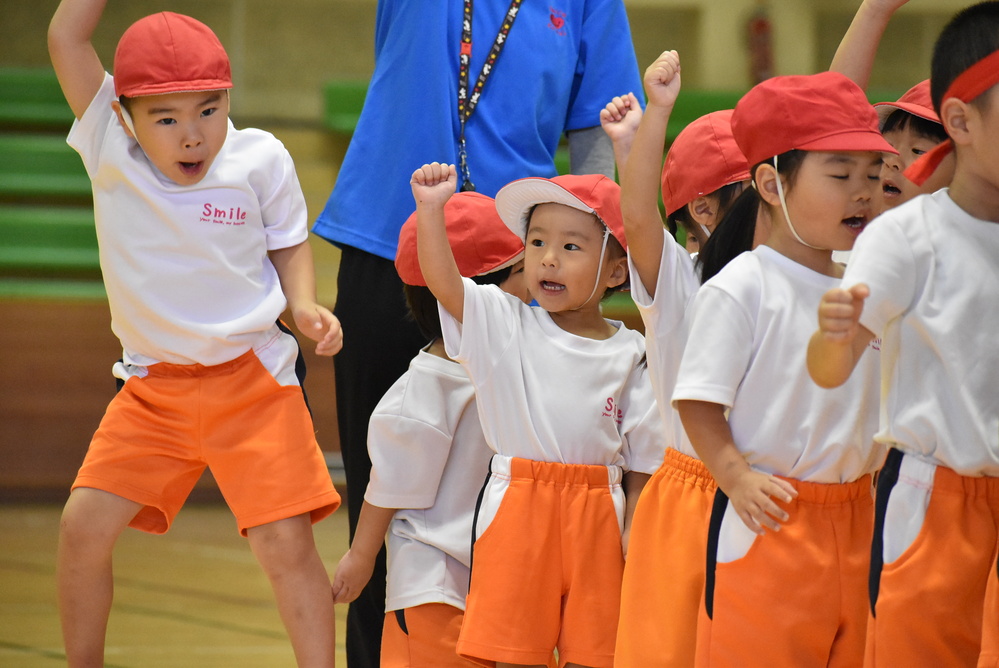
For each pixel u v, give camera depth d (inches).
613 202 217.6
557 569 211.9
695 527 191.2
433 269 213.0
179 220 218.4
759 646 174.4
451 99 254.1
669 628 190.2
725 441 176.6
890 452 167.9
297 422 225.0
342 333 248.7
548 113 260.4
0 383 704.4
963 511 160.1
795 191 180.7
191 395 220.8
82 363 714.2
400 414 230.8
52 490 706.8
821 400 176.7
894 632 161.8
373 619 250.5
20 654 328.8
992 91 158.9
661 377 200.5
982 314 160.4
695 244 237.0
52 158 853.2
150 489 222.7
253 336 224.1
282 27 957.8
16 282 787.4
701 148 228.5
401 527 232.4
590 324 227.1
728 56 1000.2
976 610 160.4
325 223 261.1
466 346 215.6
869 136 178.5
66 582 219.6
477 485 234.4
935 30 1004.6
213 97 215.8
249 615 391.5
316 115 963.3
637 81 272.7
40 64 923.4
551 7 259.6
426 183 213.3
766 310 179.3
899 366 165.0
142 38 213.0
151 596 422.6
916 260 162.7
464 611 225.5
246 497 221.3
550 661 214.8
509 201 223.6
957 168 167.6
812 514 176.9
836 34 1000.2
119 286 221.0
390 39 261.9
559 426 215.5
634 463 222.1
